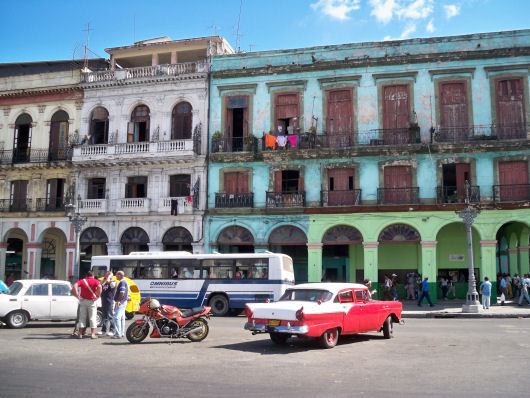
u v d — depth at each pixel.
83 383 8.49
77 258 26.25
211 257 24.19
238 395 7.76
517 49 29.12
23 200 35.47
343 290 13.60
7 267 36.75
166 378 8.95
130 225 32.91
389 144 29.95
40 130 35.75
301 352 12.07
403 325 18.20
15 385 8.31
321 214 30.30
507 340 14.04
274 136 31.12
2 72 37.94
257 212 31.09
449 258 31.59
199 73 32.94
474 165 29.02
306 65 31.64
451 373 9.54
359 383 8.66
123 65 38.81
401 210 29.22
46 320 17.58
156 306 13.67
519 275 30.28
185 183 33.06
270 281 23.20
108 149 33.47
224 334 15.71
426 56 30.16
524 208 27.84
